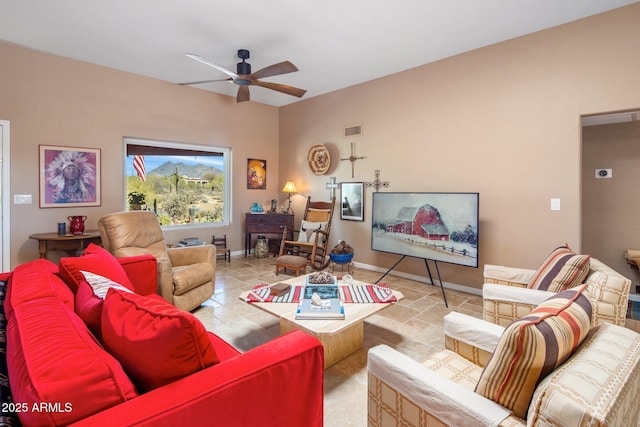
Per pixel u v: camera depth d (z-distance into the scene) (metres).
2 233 3.49
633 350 0.93
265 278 4.19
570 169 2.99
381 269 4.56
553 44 3.04
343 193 4.99
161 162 4.77
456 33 3.18
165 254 3.29
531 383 0.87
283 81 4.61
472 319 1.52
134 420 0.72
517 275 2.33
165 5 2.71
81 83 3.92
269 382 0.97
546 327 0.91
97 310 1.17
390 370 1.12
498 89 3.38
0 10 2.78
